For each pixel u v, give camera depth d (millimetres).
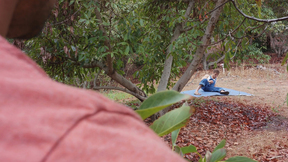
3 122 221
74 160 222
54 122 233
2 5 295
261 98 9961
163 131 618
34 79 257
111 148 236
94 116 250
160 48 6613
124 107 282
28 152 215
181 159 252
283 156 5098
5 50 266
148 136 266
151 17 6645
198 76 14641
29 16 398
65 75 6031
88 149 229
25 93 241
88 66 5879
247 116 7781
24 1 380
